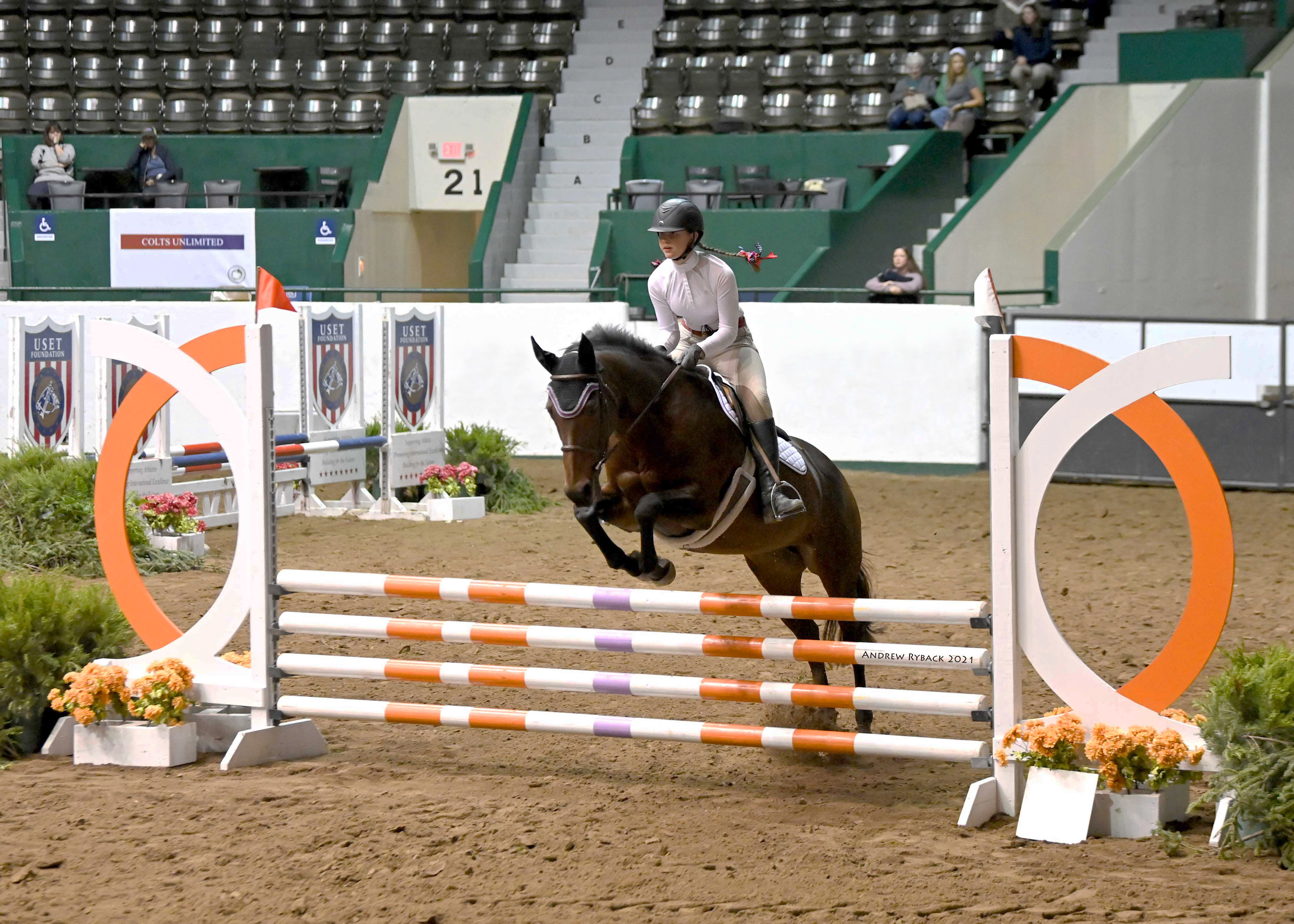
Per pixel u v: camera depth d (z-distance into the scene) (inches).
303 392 595.2
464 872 215.3
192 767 279.9
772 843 229.6
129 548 297.6
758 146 940.0
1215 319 695.1
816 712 299.0
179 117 1045.2
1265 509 641.6
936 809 252.5
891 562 515.5
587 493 243.4
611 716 314.3
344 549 530.9
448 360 818.8
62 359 542.0
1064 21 1023.6
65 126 1050.1
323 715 284.7
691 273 273.6
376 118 1034.1
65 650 299.3
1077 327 715.4
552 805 249.9
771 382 766.5
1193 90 839.7
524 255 956.6
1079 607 435.2
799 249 844.6
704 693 263.4
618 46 1085.1
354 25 1112.2
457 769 279.6
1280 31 883.4
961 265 845.8
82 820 240.2
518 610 438.0
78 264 930.1
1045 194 874.1
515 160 962.7
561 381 245.8
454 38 1101.7
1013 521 245.8
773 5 1078.4
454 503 614.2
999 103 946.7
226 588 288.7
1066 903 202.4
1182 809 241.4
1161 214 832.9
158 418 534.3
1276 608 432.5
